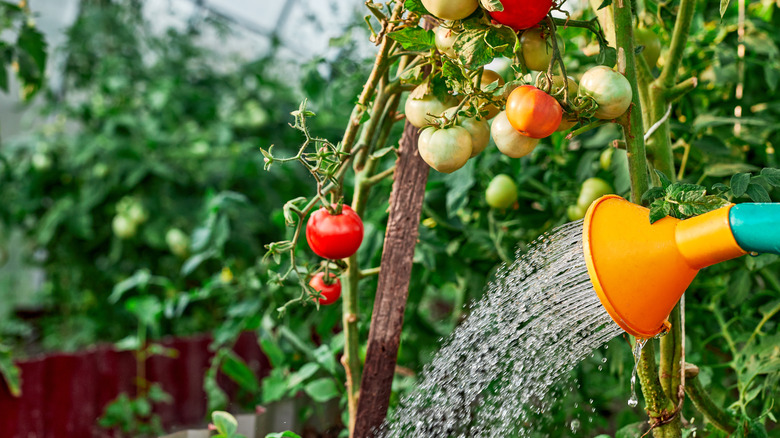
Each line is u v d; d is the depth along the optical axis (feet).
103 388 9.49
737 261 5.28
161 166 13.14
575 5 5.81
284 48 17.62
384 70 4.31
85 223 13.14
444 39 4.01
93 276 13.89
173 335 12.17
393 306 4.55
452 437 4.72
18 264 15.17
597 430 5.74
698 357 5.42
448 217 5.55
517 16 3.79
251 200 13.52
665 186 3.86
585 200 5.15
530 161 6.00
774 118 5.67
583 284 3.97
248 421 5.11
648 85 4.43
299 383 5.69
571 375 5.57
